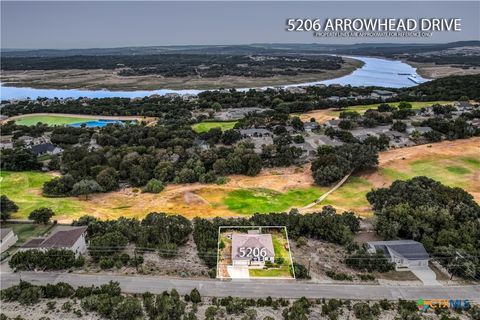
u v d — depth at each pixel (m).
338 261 64.31
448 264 60.16
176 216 77.25
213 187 102.44
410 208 73.19
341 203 91.44
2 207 81.56
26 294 53.22
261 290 56.59
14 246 70.81
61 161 123.50
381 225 71.25
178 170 112.88
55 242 66.00
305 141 138.25
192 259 65.50
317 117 178.75
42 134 162.50
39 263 61.69
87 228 73.25
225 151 123.00
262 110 191.25
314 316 50.66
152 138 137.50
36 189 104.94
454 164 110.38
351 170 108.62
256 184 105.25
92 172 109.31
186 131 146.75
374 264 61.16
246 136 145.12
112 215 86.56
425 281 58.44
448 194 77.62
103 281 59.09
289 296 55.19
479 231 65.69
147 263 63.81
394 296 54.91
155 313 50.16
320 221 71.88
